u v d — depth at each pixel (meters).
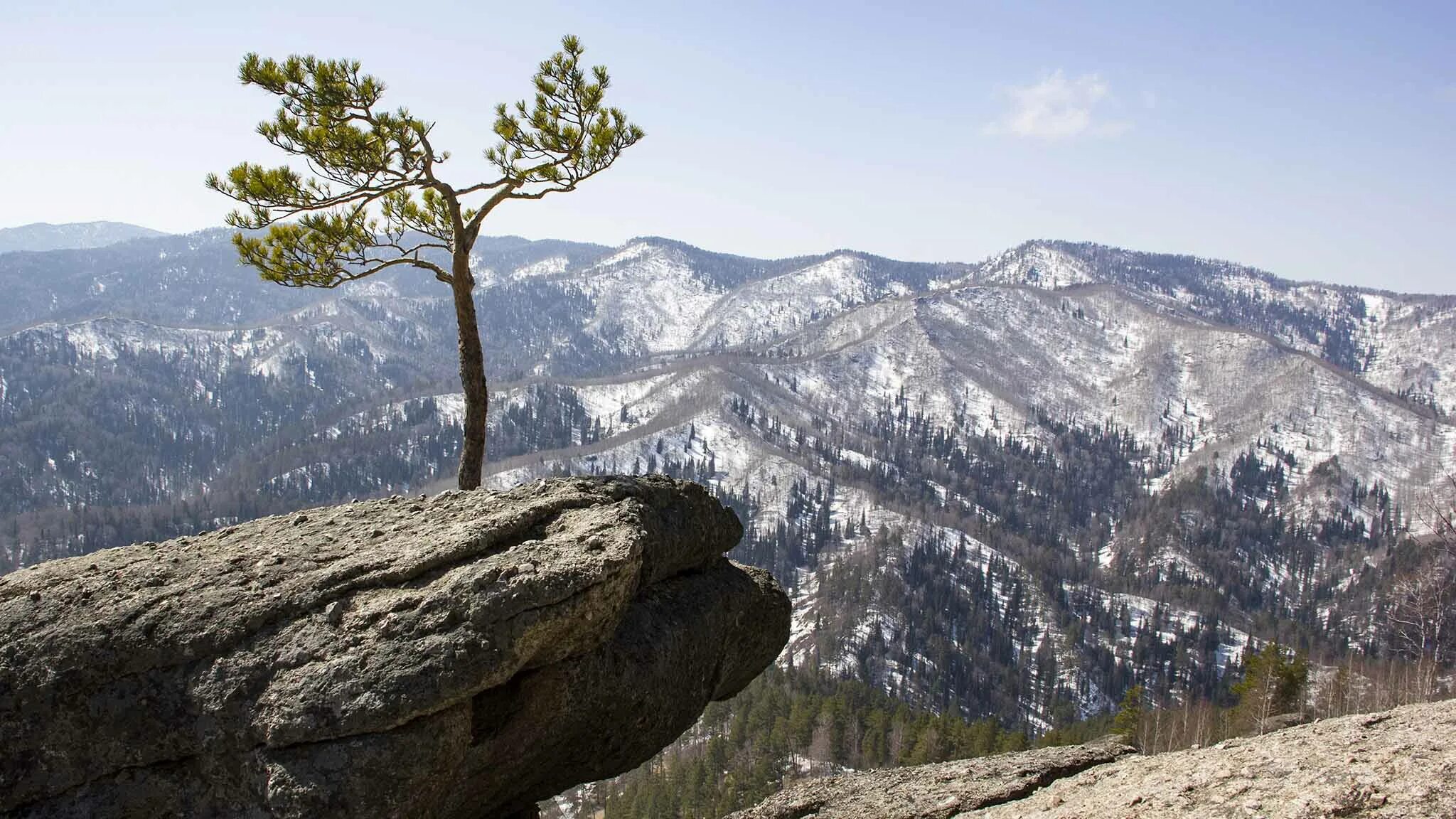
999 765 12.98
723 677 12.62
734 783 94.44
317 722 8.17
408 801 8.29
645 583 10.93
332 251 13.31
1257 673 58.78
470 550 9.41
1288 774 8.35
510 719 9.38
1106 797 9.36
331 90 11.94
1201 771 9.09
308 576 9.23
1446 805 6.87
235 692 8.44
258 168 12.35
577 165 13.10
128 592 9.23
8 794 8.60
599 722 10.08
